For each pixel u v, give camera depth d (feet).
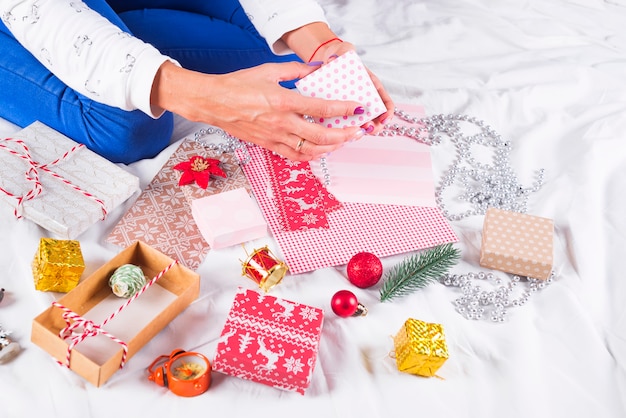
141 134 5.14
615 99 6.61
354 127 4.46
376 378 4.20
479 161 5.82
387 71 6.56
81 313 4.23
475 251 5.08
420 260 4.69
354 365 4.23
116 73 4.42
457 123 6.08
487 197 5.45
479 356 4.40
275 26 5.32
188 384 3.86
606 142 5.91
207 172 5.14
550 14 7.70
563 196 5.49
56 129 5.26
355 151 5.60
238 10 6.23
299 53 5.35
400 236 5.06
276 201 5.15
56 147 5.05
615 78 6.77
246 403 3.97
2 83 5.18
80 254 4.33
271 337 4.05
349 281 4.73
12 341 4.08
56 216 4.58
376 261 4.58
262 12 5.37
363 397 4.07
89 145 5.20
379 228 5.09
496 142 5.98
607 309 4.84
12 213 4.74
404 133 5.82
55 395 3.86
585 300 4.84
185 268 4.35
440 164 5.72
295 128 4.36
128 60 4.42
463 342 4.46
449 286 4.83
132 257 4.51
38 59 4.73
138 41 4.55
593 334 4.57
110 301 4.34
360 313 4.46
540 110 6.31
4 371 3.93
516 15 7.62
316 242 4.92
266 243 4.88
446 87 6.50
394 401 4.09
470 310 4.64
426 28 7.16
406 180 5.44
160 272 4.41
